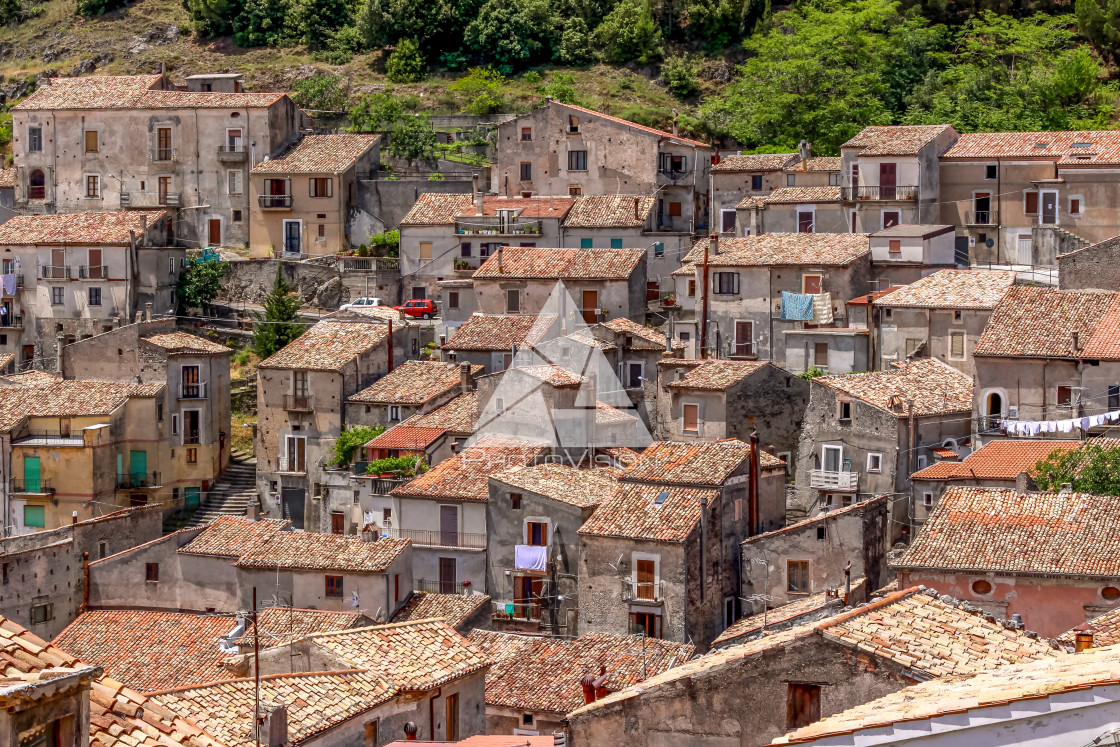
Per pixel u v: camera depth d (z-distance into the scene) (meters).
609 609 83.69
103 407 109.44
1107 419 87.25
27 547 91.12
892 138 125.94
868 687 36.03
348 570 86.19
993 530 68.69
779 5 184.12
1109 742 27.42
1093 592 65.12
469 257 135.62
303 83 176.00
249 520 92.62
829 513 82.56
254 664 54.19
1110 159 118.88
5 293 132.00
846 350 107.44
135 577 90.19
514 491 89.12
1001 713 28.41
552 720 67.19
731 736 36.94
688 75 176.62
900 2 169.00
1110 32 162.12
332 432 109.88
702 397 98.00
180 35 196.00
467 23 183.50
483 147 160.12
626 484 87.25
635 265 121.38
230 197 146.50
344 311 127.25
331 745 46.31
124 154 148.50
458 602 86.88
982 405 91.00
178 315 136.50
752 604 84.12
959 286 105.50
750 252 115.75
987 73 153.38
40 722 25.42
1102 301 93.06
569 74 179.00
